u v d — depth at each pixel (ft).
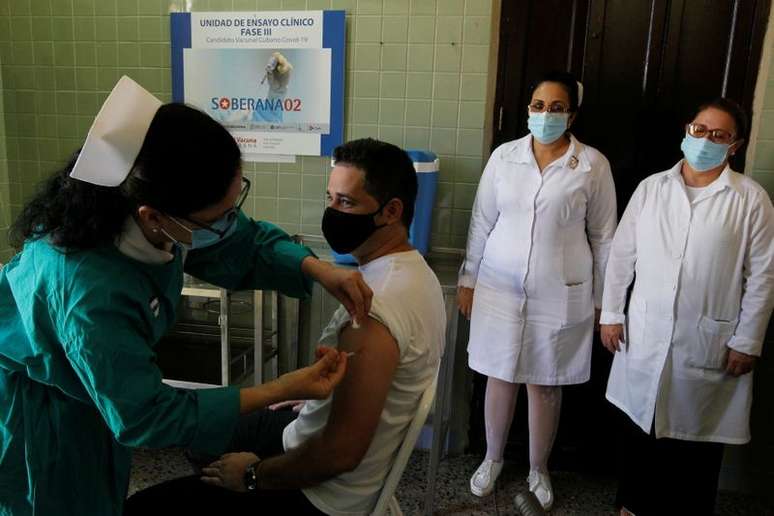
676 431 6.13
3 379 3.18
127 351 2.77
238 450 4.51
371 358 3.25
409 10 7.31
